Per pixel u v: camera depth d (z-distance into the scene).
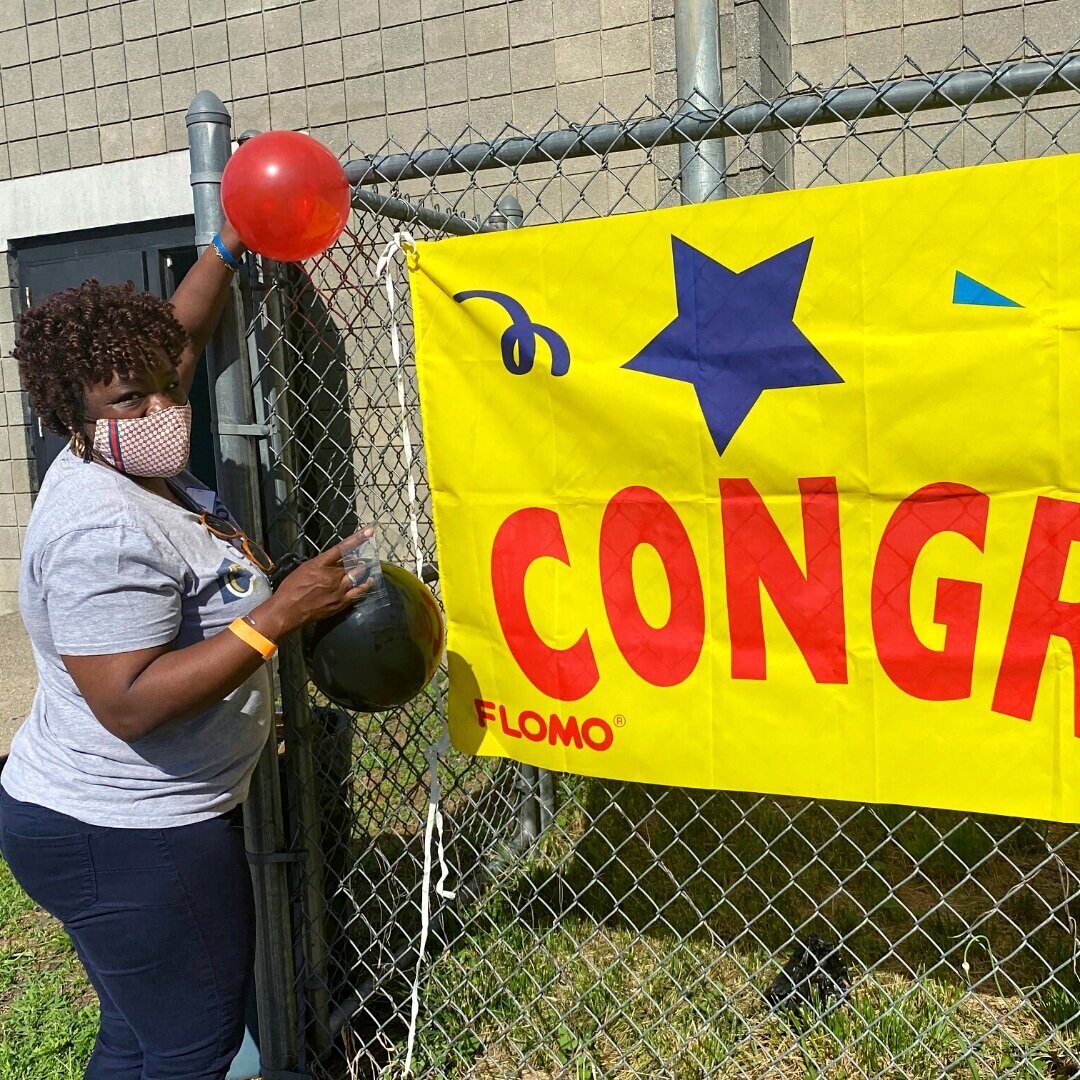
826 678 1.90
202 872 1.73
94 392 1.64
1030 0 4.68
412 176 2.18
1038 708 1.77
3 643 6.55
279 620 1.66
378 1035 2.42
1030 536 1.74
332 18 5.94
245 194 1.87
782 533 1.90
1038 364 1.69
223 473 2.28
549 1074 2.41
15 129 6.95
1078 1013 2.25
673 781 2.04
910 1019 2.45
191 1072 1.78
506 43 5.58
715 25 2.61
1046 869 3.08
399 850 3.29
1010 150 4.64
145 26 6.42
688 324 1.92
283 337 2.36
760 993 2.55
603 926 2.95
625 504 2.02
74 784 1.69
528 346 2.06
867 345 1.79
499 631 2.17
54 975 2.90
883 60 5.00
